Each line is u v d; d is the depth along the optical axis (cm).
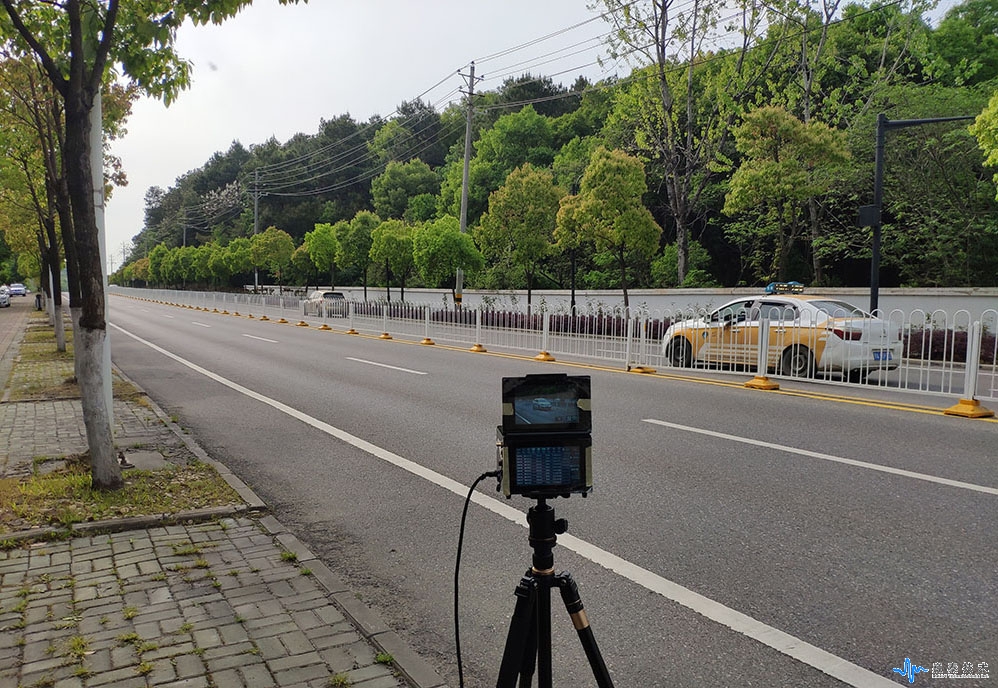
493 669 312
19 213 1900
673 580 391
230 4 580
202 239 7944
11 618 346
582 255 3184
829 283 2570
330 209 6278
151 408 921
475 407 926
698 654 316
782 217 2206
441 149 6588
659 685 294
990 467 600
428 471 629
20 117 1105
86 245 531
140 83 620
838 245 2211
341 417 880
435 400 980
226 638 327
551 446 220
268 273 6956
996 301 1641
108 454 543
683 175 2816
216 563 415
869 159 2102
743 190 1866
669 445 691
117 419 845
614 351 1406
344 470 638
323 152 6650
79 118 514
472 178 4328
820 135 1834
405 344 1869
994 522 467
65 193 941
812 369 1088
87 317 531
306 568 405
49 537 450
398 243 3378
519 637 220
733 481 569
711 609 356
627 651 320
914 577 387
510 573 410
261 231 6550
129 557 423
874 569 398
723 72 2508
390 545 458
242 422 860
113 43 591
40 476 589
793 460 630
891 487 546
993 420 798
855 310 1138
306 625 340
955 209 2028
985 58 2570
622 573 401
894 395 973
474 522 496
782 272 2191
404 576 411
